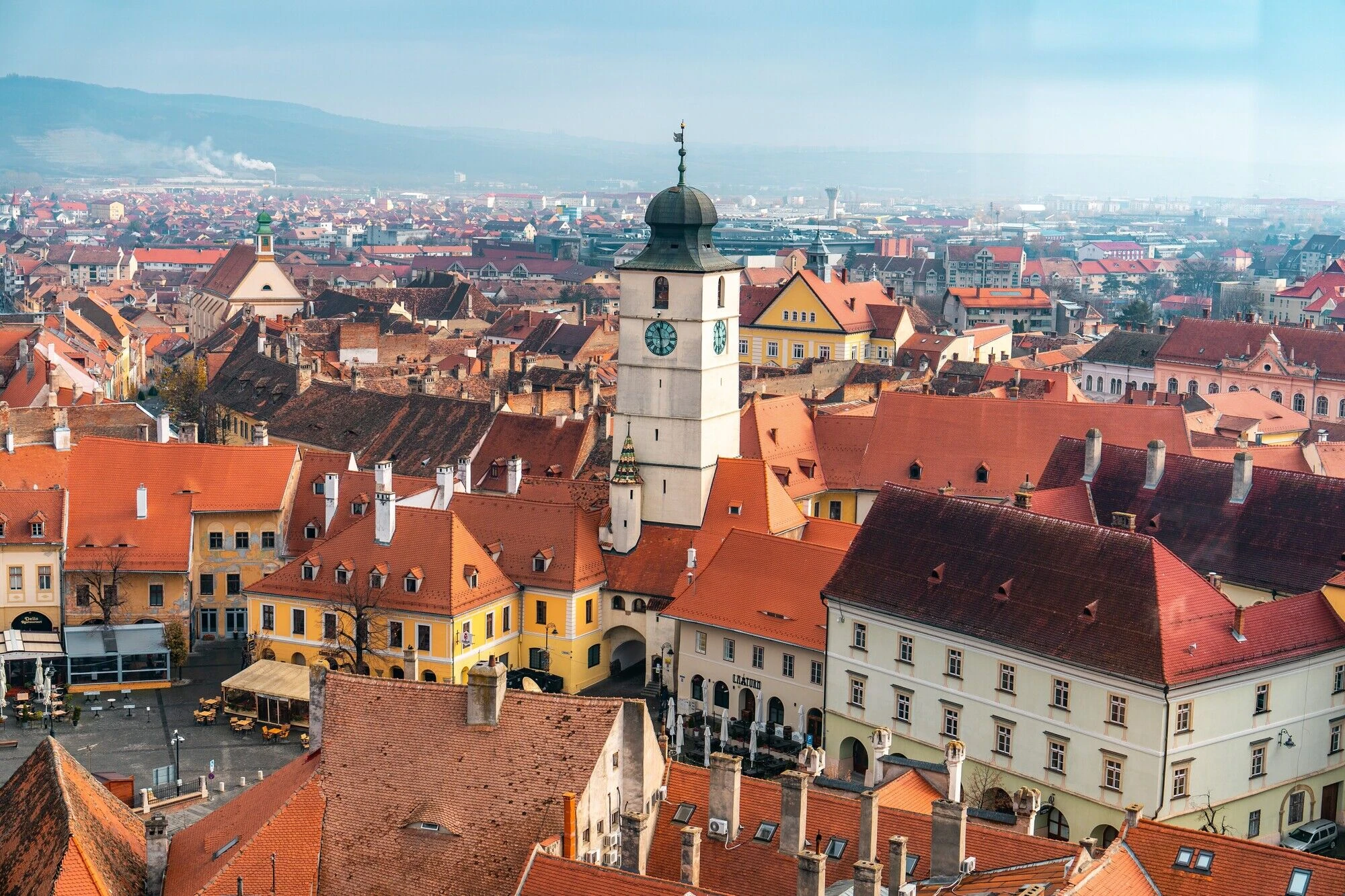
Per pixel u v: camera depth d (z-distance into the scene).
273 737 147.12
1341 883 78.75
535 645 162.88
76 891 84.31
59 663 159.50
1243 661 119.06
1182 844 83.38
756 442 191.50
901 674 135.00
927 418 195.62
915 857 88.44
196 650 171.62
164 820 92.75
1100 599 122.50
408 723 93.88
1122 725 118.38
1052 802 123.94
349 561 158.25
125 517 170.88
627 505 165.88
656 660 161.88
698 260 166.12
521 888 80.62
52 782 92.50
